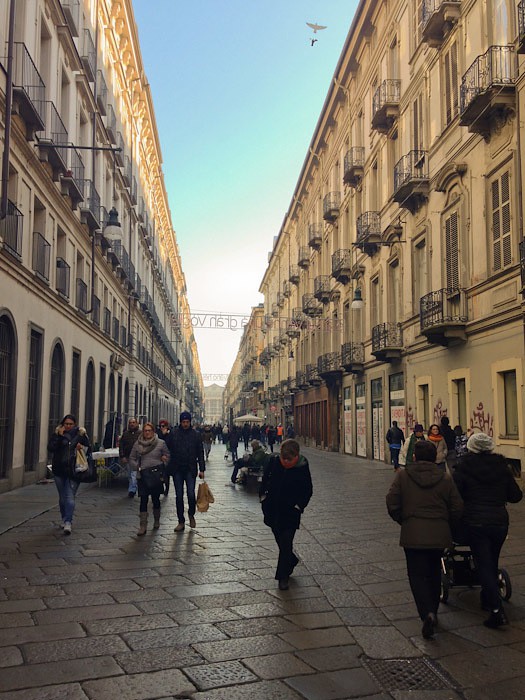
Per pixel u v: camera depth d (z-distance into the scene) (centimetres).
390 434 2050
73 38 2005
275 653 463
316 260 3988
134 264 3541
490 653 469
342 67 3030
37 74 1448
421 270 2028
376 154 2564
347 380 3106
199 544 847
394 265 2341
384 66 2445
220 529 969
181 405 8388
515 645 485
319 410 3900
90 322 2228
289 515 646
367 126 2741
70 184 1806
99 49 2466
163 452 939
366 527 1000
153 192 4766
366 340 2705
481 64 1518
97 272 2448
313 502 1308
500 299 1434
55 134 1680
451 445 1472
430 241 1895
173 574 684
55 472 931
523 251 1291
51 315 1734
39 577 666
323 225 3750
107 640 484
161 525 1002
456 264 1692
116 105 2945
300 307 4522
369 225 2472
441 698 395
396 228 2208
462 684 416
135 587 630
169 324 6456
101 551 796
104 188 2562
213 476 1969
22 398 1477
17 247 1404
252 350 8269
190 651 464
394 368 2267
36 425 1609
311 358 4078
